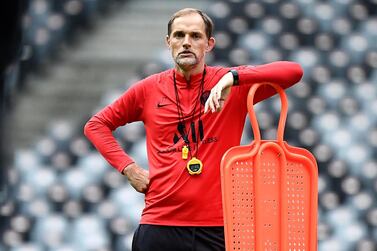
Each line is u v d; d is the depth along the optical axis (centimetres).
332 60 3506
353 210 3005
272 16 3619
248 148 1080
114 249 2838
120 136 3077
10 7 1908
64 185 3020
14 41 1953
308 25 3606
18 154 3141
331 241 2891
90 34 3562
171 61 3450
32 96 3350
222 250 1123
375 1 3678
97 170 3053
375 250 2881
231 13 3628
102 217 2922
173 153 1137
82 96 3369
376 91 3397
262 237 1072
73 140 3189
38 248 2875
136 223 2883
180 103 1150
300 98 3344
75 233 2881
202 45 1133
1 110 2833
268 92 1152
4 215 2936
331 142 3203
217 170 1126
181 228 1128
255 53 3519
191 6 3650
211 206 1122
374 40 3578
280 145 1088
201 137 1131
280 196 1080
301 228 1091
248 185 1076
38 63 3456
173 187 1127
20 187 3027
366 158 3153
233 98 1138
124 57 3478
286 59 3509
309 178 1096
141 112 1188
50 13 3575
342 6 3656
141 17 3603
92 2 3612
